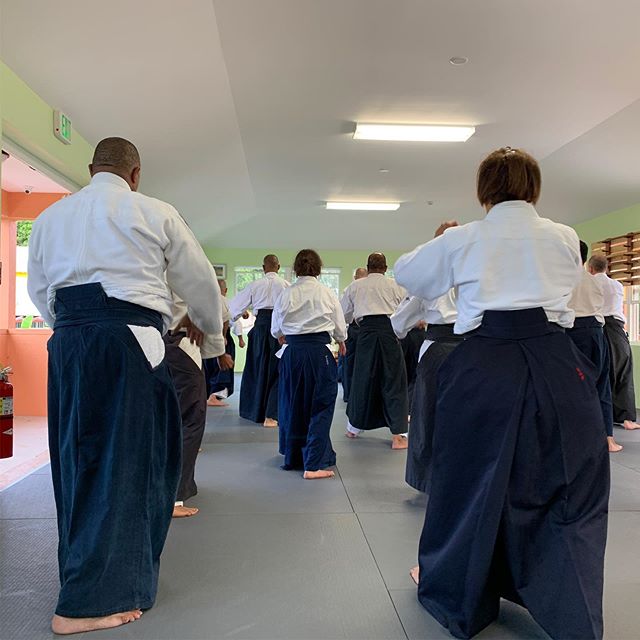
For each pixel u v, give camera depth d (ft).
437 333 9.11
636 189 21.42
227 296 34.63
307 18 10.82
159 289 5.92
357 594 6.23
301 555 7.31
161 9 10.03
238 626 5.56
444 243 5.70
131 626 5.54
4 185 16.96
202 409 9.26
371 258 13.82
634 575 6.74
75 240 5.70
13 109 9.80
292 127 16.80
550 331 5.31
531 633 5.40
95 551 5.43
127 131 14.02
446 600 5.45
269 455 13.12
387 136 17.11
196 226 27.45
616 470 11.82
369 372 13.73
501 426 5.11
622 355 16.83
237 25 11.04
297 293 11.52
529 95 14.26
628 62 12.43
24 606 5.94
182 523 8.53
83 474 5.48
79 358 5.51
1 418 10.46
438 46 11.79
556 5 10.25
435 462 5.59
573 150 18.51
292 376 11.52
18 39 9.41
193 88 13.28
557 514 5.02
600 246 24.13
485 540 5.01
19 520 8.58
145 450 5.66
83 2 9.24
